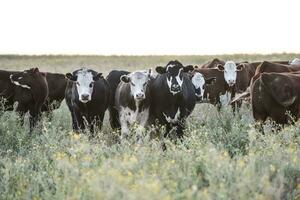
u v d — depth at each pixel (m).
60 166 8.38
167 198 6.03
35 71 17.03
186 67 14.98
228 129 14.05
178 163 8.78
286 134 11.20
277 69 18.05
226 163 7.83
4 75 16.69
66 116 17.58
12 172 8.67
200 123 14.88
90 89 14.75
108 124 17.31
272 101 13.83
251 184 7.03
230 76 20.44
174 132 14.54
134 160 8.20
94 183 6.86
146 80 14.51
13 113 15.45
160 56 66.38
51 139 10.70
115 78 16.64
